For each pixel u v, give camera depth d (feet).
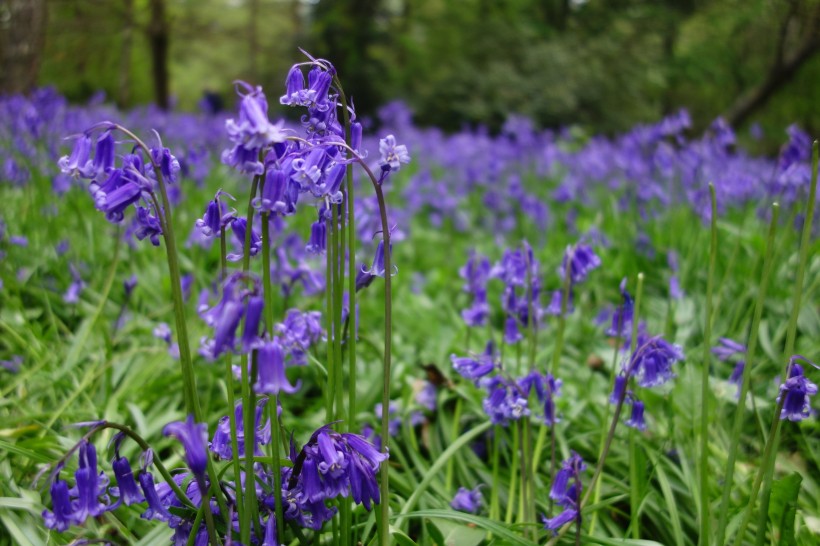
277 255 11.93
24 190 15.25
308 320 8.05
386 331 6.07
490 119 60.59
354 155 5.59
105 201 5.17
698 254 15.16
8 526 6.77
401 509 7.61
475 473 9.43
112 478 8.17
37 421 9.15
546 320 13.62
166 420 9.77
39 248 13.61
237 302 4.82
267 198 5.18
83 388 9.49
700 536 7.39
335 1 65.41
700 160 16.89
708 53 61.67
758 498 8.52
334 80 5.80
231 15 75.00
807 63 61.16
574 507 6.94
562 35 67.41
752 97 55.72
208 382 11.08
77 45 53.52
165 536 6.74
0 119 20.89
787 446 10.21
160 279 14.29
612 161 23.50
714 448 9.64
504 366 10.75
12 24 27.04
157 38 53.36
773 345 11.88
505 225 21.02
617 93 61.82
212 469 5.82
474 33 67.00
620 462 9.44
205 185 19.99
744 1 54.90
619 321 8.14
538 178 27.35
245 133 4.90
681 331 12.30
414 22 69.92
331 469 5.42
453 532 7.79
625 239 16.61
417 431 10.54
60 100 19.24
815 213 14.55
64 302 12.50
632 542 6.99
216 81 80.79
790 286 13.47
